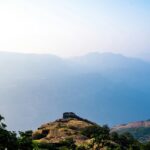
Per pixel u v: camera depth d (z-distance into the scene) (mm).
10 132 59500
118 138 168250
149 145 161500
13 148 58594
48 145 130000
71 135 164875
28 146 62031
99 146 139375
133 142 172125
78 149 137125
